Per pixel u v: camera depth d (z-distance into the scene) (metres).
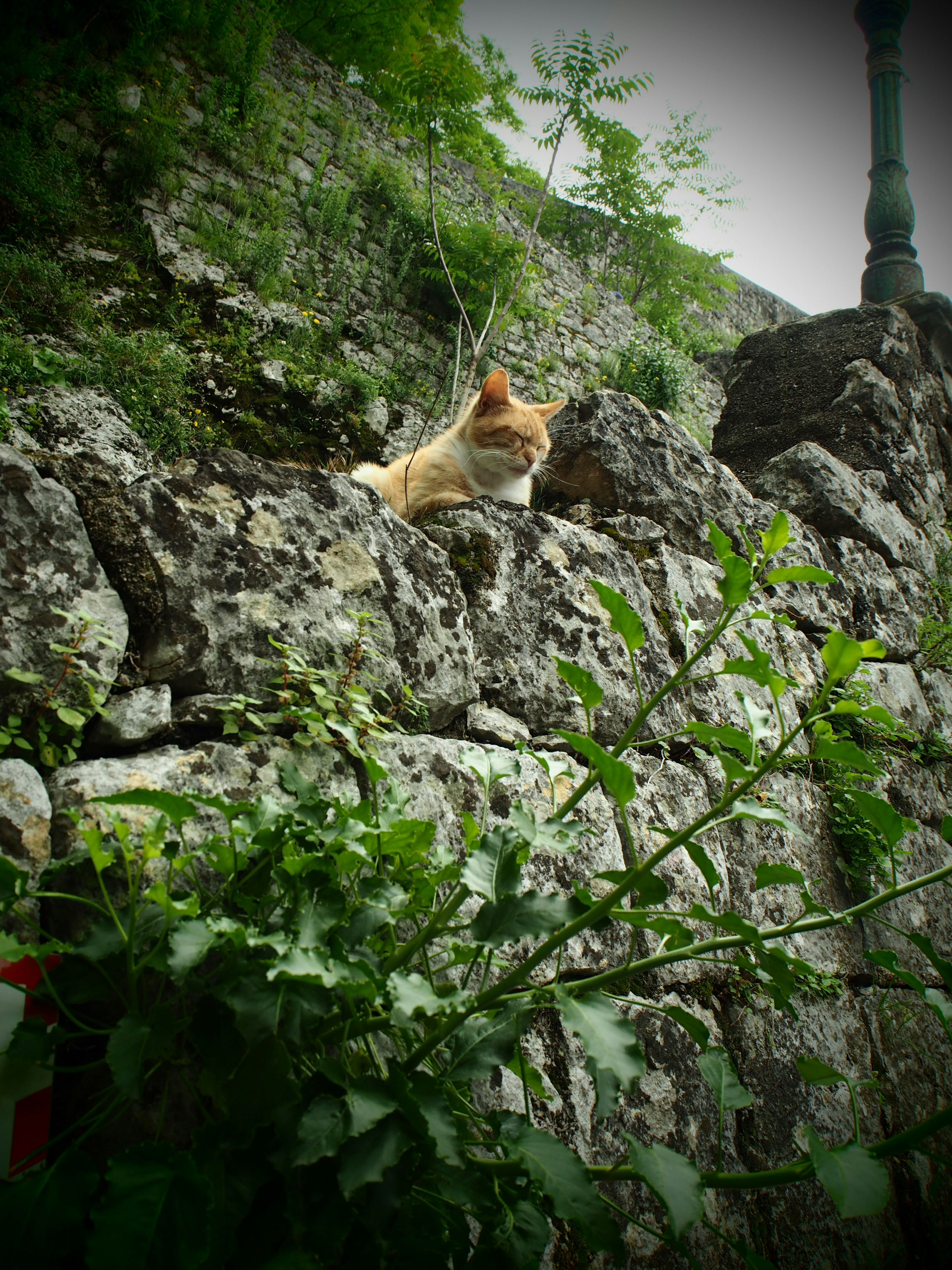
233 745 1.32
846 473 4.12
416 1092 0.86
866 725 3.05
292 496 1.58
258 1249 0.84
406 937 1.39
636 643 1.09
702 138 10.66
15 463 1.21
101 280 4.66
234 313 5.09
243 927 0.86
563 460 3.01
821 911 1.01
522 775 1.76
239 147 5.98
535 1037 1.59
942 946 2.93
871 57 7.09
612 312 8.65
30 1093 0.91
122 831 0.89
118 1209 0.72
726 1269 1.74
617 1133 1.64
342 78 7.44
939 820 3.26
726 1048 2.01
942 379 5.47
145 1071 1.01
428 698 1.69
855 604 3.58
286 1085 0.86
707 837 2.23
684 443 3.21
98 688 1.21
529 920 0.94
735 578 1.10
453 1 7.55
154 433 3.93
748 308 12.54
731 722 2.49
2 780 1.04
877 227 6.81
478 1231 1.25
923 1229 2.28
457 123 5.99
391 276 6.77
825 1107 2.16
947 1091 2.57
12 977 0.93
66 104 5.06
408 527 1.84
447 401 6.39
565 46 4.79
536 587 2.11
